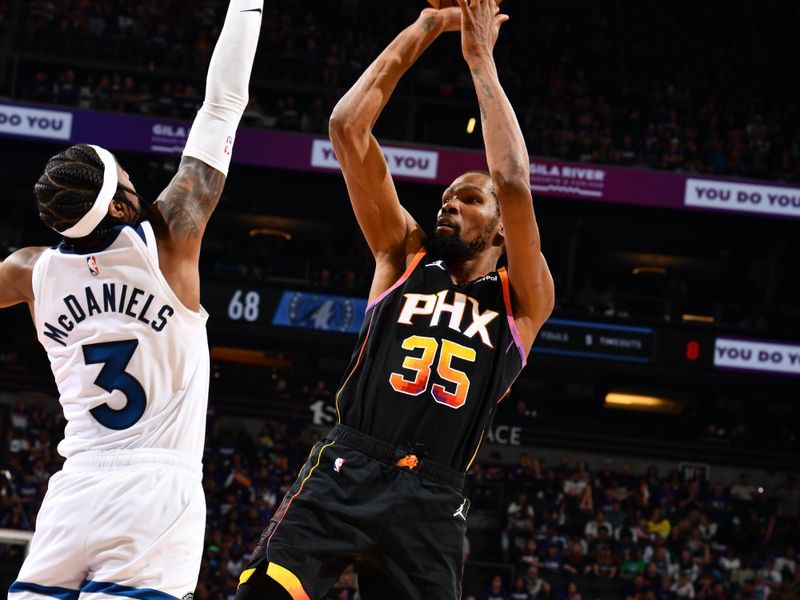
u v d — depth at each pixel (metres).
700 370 21.25
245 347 24.47
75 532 2.46
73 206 2.49
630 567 17.95
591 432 22.98
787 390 24.14
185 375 2.62
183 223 2.64
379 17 26.41
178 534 2.52
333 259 24.64
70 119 21.09
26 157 23.00
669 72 25.77
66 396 2.65
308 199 25.17
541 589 17.27
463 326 3.09
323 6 26.28
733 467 22.77
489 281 3.23
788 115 24.81
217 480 19.55
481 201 3.30
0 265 2.76
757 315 24.53
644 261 26.94
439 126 25.17
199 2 24.92
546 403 24.97
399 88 24.59
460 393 2.99
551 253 26.95
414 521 2.87
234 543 17.52
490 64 3.28
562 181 21.92
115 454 2.54
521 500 19.27
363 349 3.13
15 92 23.08
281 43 24.61
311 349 24.20
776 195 21.59
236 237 25.64
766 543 19.62
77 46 23.30
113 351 2.58
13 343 23.91
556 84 25.03
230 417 22.20
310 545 2.84
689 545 18.89
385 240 3.35
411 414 2.96
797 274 25.53
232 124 2.81
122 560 2.44
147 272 2.57
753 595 17.89
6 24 23.33
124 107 21.95
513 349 3.13
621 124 24.30
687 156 23.42
